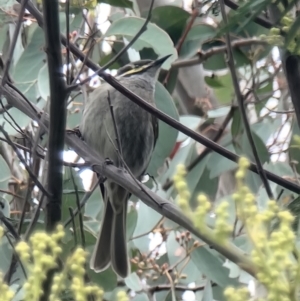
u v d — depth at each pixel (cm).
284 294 275
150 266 870
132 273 805
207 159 877
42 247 293
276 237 276
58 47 490
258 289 551
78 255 299
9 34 852
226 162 866
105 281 744
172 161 902
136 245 859
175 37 902
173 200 870
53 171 518
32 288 290
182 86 1091
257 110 926
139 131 827
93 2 552
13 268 545
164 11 892
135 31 786
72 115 897
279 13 491
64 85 500
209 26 896
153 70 881
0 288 287
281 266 277
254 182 814
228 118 925
